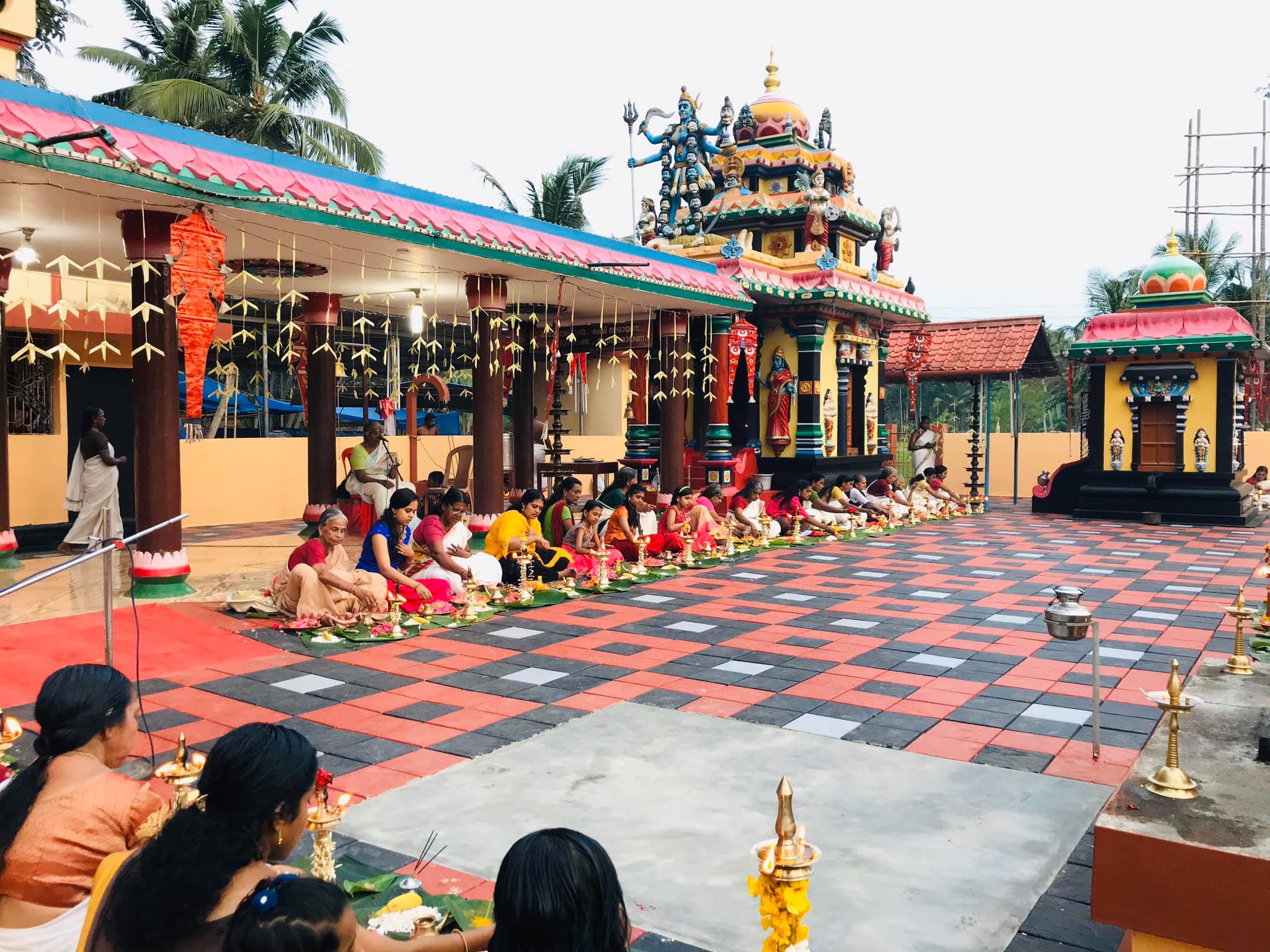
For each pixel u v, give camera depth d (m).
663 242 16.64
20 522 12.09
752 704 5.99
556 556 9.91
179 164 7.32
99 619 7.66
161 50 24.11
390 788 4.62
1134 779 3.14
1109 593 9.94
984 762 4.96
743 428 17.30
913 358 19.81
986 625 8.30
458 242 9.80
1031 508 21.16
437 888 3.58
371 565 8.45
